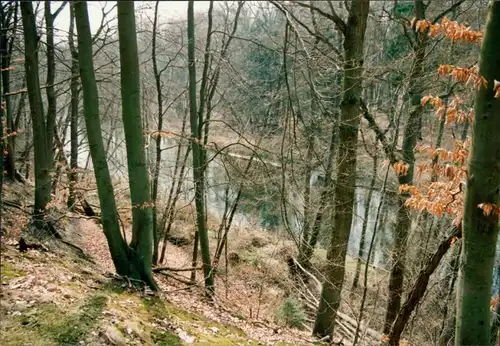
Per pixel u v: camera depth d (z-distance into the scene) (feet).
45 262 17.80
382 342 23.73
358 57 21.47
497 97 10.34
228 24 32.73
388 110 31.30
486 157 10.69
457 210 16.60
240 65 37.01
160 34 30.78
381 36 38.19
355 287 36.73
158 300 18.88
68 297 14.93
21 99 36.68
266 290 37.68
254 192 33.09
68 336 12.60
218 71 30.66
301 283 37.29
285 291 37.45
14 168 33.30
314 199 35.68
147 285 20.04
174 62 38.52
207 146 27.43
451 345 26.50
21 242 18.40
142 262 20.15
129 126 18.78
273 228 44.91
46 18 28.40
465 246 11.47
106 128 54.24
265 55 34.17
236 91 37.06
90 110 18.26
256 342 19.01
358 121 22.58
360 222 54.85
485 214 10.79
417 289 21.11
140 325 15.17
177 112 47.60
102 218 19.36
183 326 17.04
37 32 25.25
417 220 29.68
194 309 21.29
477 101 10.85
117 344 13.17
